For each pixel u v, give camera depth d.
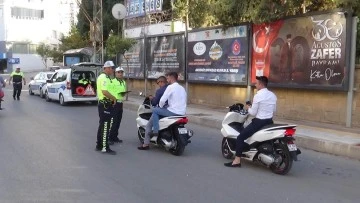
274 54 13.93
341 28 11.66
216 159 8.70
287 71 13.45
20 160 8.18
